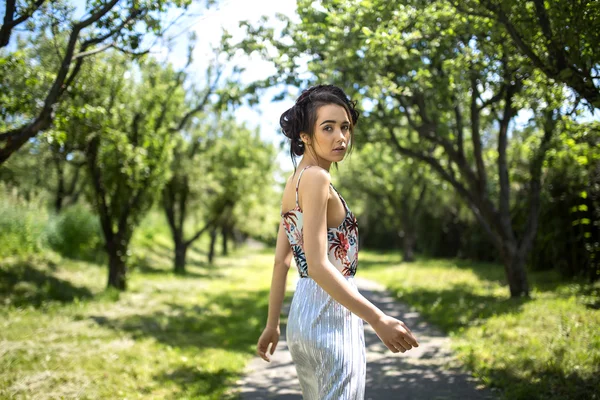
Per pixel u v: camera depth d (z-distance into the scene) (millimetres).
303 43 7180
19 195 15703
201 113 16453
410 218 29203
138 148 11961
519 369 5172
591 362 4980
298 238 1988
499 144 11008
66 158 13109
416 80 7660
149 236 27562
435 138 10828
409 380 5375
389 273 20656
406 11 5527
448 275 17766
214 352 6777
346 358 1883
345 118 1987
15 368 5332
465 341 6941
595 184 10469
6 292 10516
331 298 1939
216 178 23625
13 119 7133
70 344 6660
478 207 11133
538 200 11055
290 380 5523
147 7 4996
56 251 16625
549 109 6371
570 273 13047
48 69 6898
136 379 5297
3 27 4848
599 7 3965
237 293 14672
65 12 5227
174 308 11047
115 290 12305
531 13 4422
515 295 10789
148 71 12305
